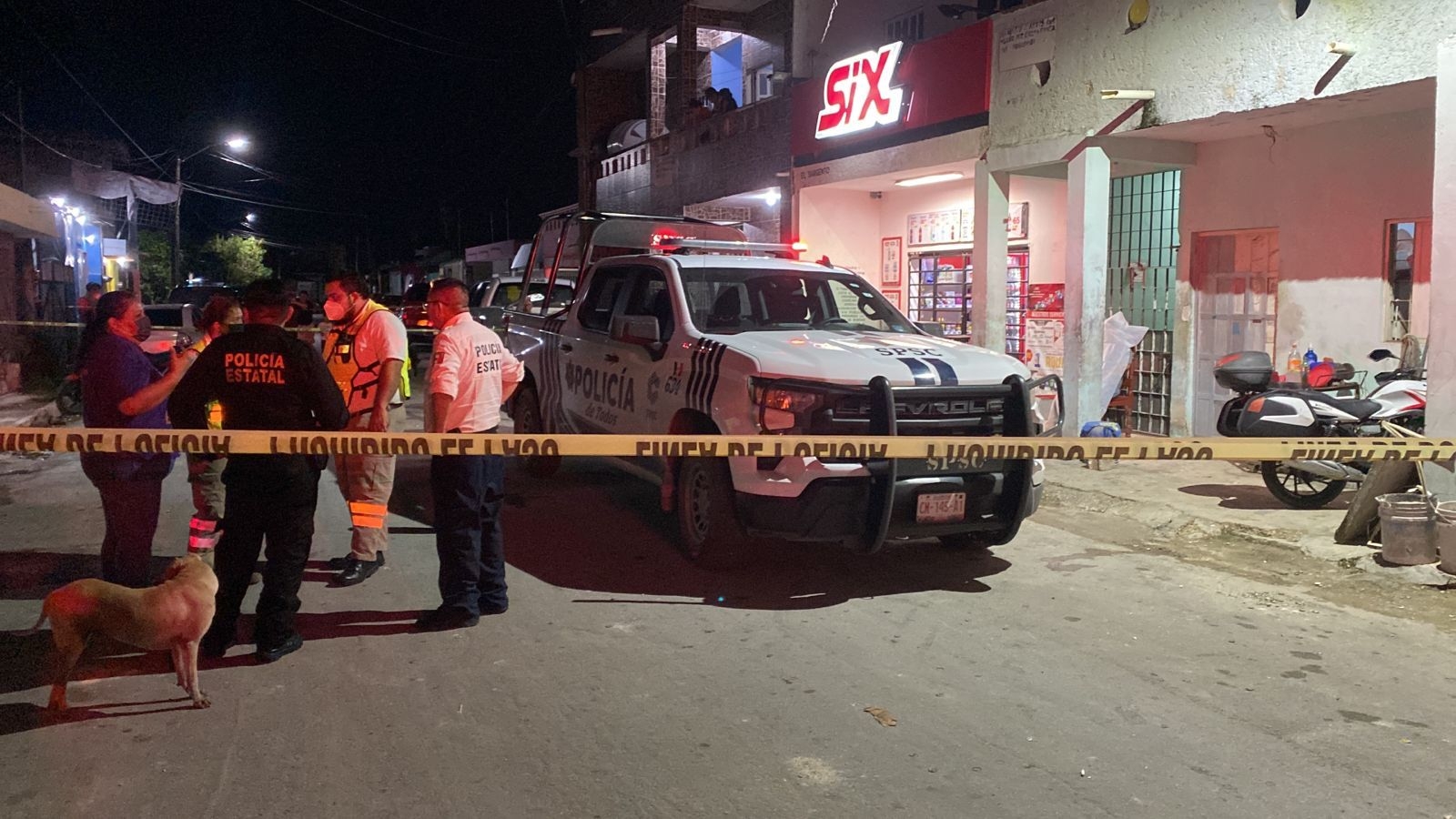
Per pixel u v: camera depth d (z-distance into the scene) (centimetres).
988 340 1118
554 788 352
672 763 371
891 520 554
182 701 425
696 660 474
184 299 2444
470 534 516
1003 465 580
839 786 354
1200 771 366
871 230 1497
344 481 622
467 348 532
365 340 588
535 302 1003
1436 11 698
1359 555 638
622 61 2345
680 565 635
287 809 337
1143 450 461
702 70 2064
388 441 429
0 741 387
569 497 836
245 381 467
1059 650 490
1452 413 648
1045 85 1019
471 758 374
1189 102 880
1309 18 780
